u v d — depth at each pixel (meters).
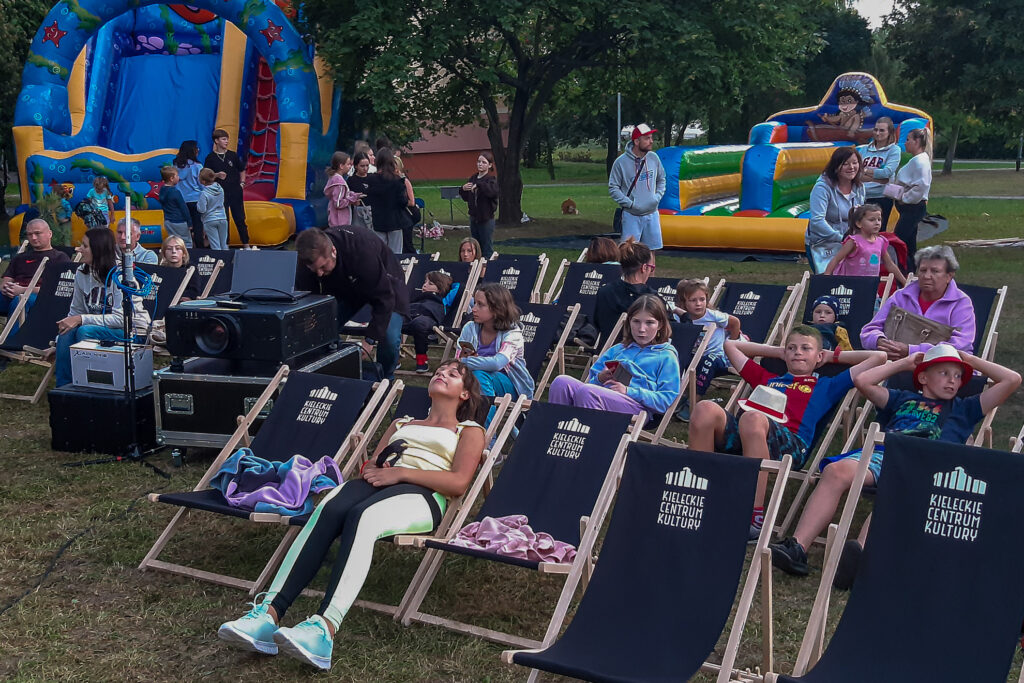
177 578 4.83
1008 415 7.15
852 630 3.47
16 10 22.27
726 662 3.40
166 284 8.50
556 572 3.96
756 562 3.60
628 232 11.31
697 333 6.84
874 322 6.29
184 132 18.81
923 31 23.08
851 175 8.60
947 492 3.56
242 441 6.36
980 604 3.37
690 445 5.15
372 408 5.16
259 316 6.19
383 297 7.25
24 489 5.98
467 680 3.89
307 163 17.81
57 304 8.41
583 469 4.65
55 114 17.25
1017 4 21.64
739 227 16.36
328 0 18.27
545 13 18.86
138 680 3.88
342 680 3.88
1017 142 54.22
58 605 4.52
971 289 7.22
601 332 7.68
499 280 9.45
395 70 17.66
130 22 19.36
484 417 5.04
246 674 3.92
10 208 28.69
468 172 53.25
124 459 6.55
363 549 4.11
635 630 3.59
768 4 18.53
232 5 17.45
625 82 22.34
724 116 35.22
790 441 5.17
